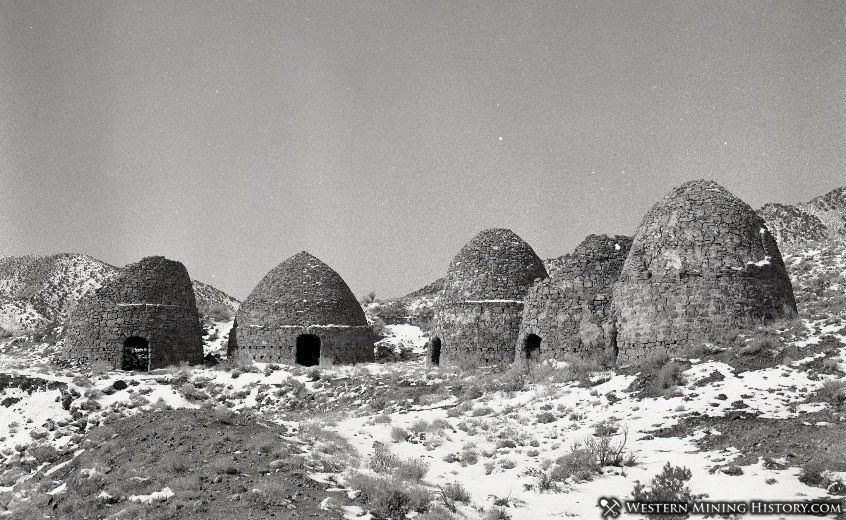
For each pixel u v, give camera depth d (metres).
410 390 25.44
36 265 96.50
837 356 18.23
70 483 15.43
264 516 11.45
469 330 30.30
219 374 29.31
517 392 22.33
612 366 23.39
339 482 13.61
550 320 26.28
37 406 22.34
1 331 47.59
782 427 14.77
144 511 12.26
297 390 27.42
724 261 22.47
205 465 14.48
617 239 27.19
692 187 24.55
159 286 33.44
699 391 18.09
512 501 12.79
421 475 14.65
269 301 34.34
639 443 15.40
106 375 26.58
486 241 32.31
